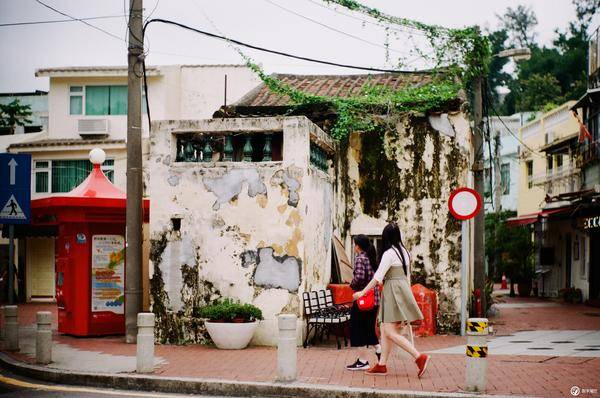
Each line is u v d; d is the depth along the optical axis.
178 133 12.71
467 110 14.52
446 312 14.20
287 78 18.20
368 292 9.19
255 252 12.14
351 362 10.07
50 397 8.22
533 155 33.00
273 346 11.87
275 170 12.16
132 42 12.63
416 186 14.60
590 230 24.12
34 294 26.77
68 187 27.80
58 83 28.95
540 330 15.20
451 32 14.65
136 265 12.46
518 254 29.81
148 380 8.86
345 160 15.01
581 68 47.84
